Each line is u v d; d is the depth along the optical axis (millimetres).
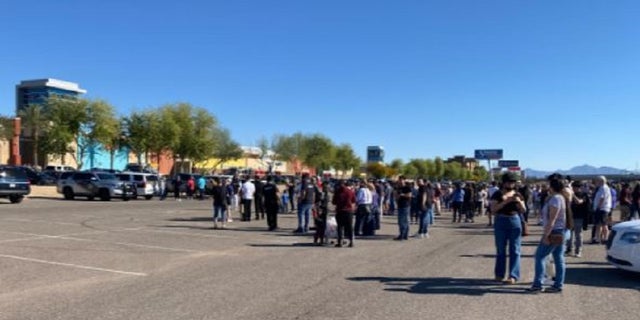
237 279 10367
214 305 8281
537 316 7969
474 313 8062
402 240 17953
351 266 12133
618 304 8859
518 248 10398
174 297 8781
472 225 25344
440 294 9320
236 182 30438
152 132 68750
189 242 15984
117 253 13367
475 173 160000
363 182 19844
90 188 38656
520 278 10930
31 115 74312
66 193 39250
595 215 17656
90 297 8727
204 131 74938
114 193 38625
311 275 10922
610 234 11562
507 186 10477
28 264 11500
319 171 111812
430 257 13820
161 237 16953
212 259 12836
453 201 27828
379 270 11648
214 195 20719
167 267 11602
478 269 11938
